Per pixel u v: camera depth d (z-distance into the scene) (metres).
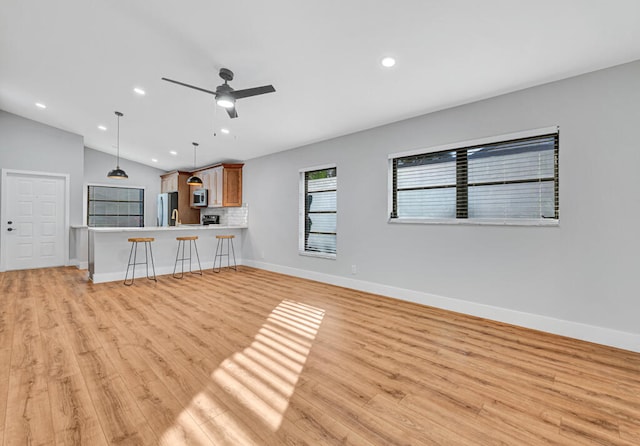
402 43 2.59
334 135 4.79
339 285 4.80
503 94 3.21
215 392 1.90
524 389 1.97
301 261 5.46
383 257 4.23
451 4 2.14
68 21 2.93
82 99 4.72
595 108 2.69
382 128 4.25
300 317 3.32
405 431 1.58
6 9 2.87
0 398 1.80
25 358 2.30
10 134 5.80
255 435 1.54
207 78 3.51
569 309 2.82
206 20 2.61
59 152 6.29
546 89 2.95
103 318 3.23
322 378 2.08
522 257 3.07
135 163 8.47
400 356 2.42
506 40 2.41
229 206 6.83
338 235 4.81
